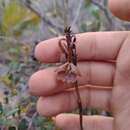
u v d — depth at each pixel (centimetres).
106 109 16
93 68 16
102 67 16
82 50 16
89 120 16
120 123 15
